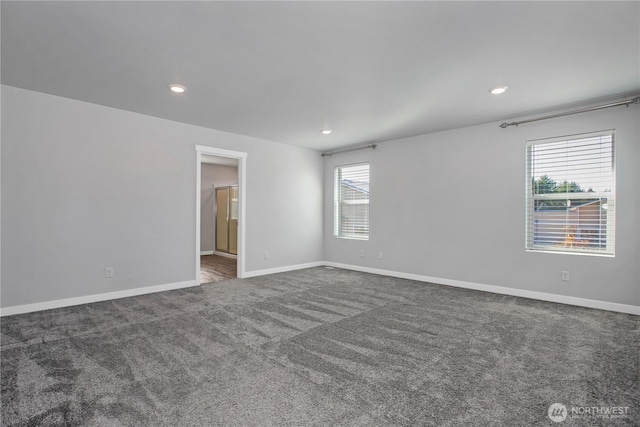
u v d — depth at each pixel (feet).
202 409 5.50
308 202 19.77
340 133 15.97
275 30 6.99
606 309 11.16
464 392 6.07
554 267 12.24
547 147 12.57
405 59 8.32
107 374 6.65
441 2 6.02
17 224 10.41
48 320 9.89
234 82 9.80
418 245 16.14
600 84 9.84
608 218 11.32
